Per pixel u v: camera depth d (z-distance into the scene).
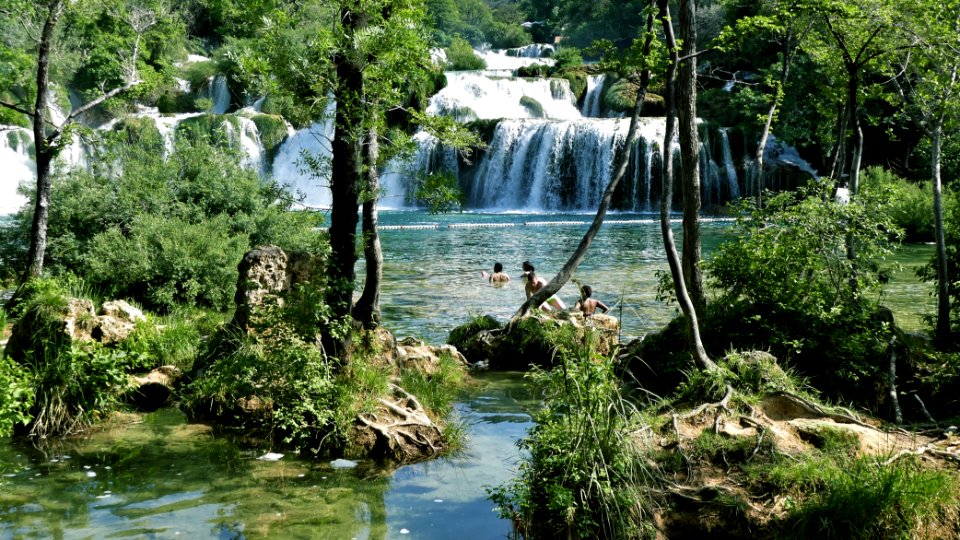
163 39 18.70
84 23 16.95
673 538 6.25
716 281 11.52
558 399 7.21
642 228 36.09
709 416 7.82
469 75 55.28
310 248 16.95
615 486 6.46
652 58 12.10
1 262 18.44
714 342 10.23
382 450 8.07
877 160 40.88
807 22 14.78
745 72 48.72
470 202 47.88
